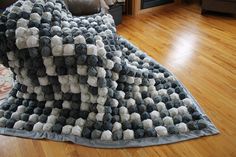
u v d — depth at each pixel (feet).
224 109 5.99
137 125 5.37
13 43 5.04
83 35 5.43
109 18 6.79
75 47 5.08
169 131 5.29
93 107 5.41
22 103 5.85
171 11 11.75
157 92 6.25
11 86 6.66
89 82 5.14
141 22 10.64
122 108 5.59
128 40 9.07
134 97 5.98
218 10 10.77
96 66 5.13
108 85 5.37
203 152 4.91
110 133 5.17
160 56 8.09
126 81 5.97
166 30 9.89
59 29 5.42
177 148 4.99
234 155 4.86
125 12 11.39
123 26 10.26
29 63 5.15
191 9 11.94
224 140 5.18
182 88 6.50
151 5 11.66
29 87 5.64
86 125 5.31
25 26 5.12
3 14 5.28
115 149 4.96
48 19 5.49
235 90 6.61
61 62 5.10
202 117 5.67
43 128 5.29
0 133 5.22
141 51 8.05
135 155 4.83
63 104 5.59
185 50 8.46
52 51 5.04
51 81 5.36
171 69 7.44
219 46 8.69
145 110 5.73
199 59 7.95
